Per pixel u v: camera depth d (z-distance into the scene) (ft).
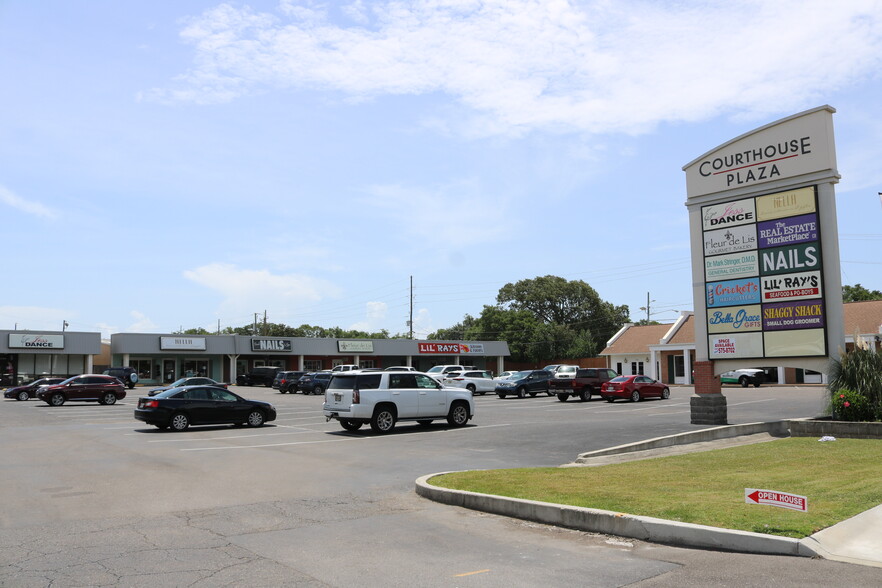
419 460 46.39
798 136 57.16
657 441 49.85
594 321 292.61
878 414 49.60
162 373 198.39
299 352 206.69
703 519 23.93
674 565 20.68
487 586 19.06
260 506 31.04
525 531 25.98
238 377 187.73
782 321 57.62
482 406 105.81
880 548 21.08
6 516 28.84
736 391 133.49
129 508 30.55
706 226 62.75
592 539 24.53
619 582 19.11
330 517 28.71
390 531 26.08
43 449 52.80
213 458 47.55
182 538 24.98
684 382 171.12
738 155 60.80
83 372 184.34
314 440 59.21
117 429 70.74
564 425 68.74
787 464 37.19
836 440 47.03
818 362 55.67
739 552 21.81
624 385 111.55
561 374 139.74
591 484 32.37
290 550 23.22
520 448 52.16
